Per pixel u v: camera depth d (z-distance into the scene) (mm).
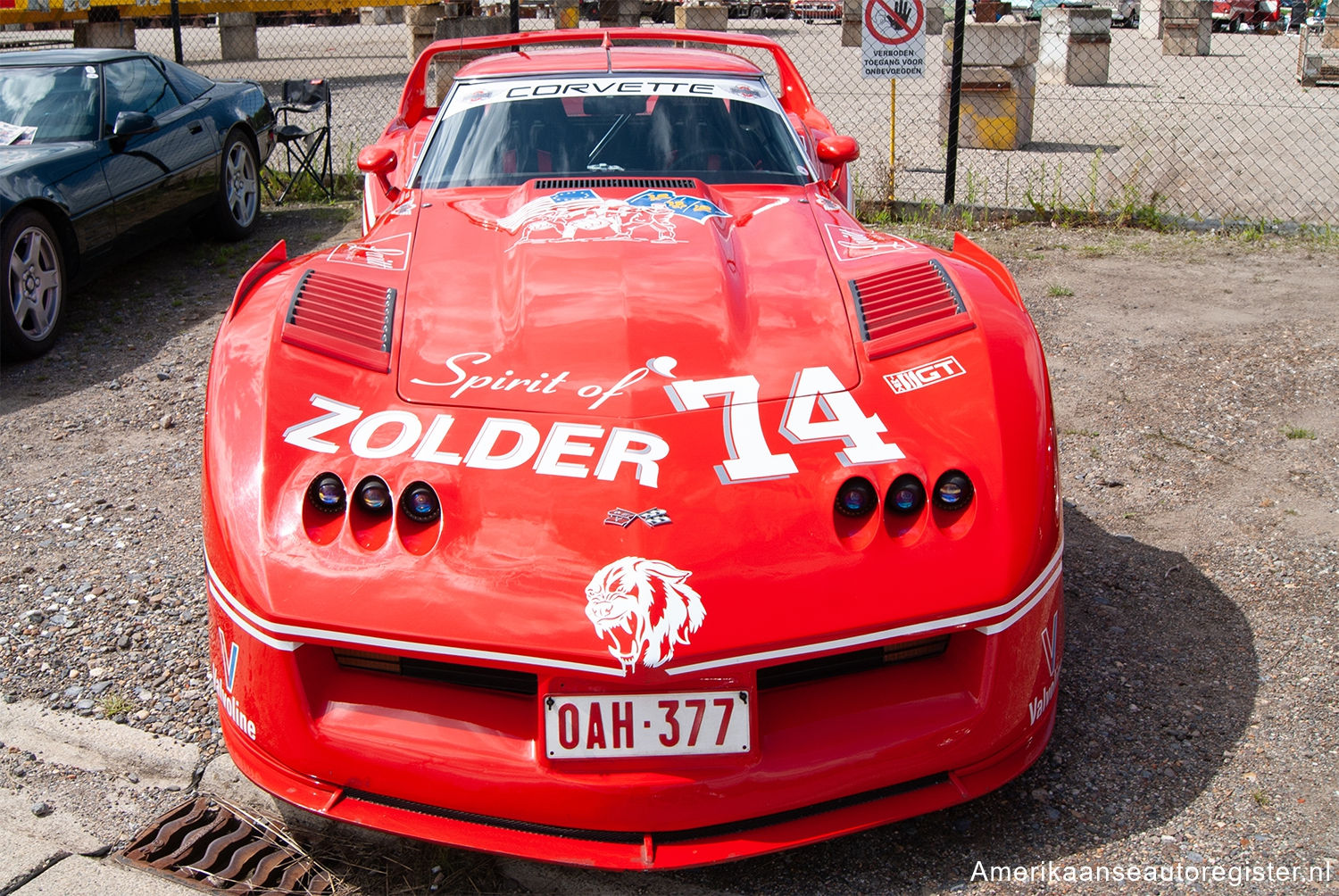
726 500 2066
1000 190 8422
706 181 3463
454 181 3486
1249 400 4453
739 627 1931
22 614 3033
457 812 2021
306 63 17078
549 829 2000
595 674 1905
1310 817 2279
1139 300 5727
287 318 2455
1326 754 2463
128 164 5949
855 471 2117
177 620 3014
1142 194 8367
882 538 2061
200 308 5941
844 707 2055
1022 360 2391
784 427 2221
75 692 2703
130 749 2512
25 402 4676
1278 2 28141
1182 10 20516
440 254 2891
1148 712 2639
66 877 2143
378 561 2025
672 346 2424
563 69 3904
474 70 4020
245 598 2041
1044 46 17156
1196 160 9836
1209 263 6398
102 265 5805
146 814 2352
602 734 1954
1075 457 4039
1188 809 2324
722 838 2008
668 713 1948
